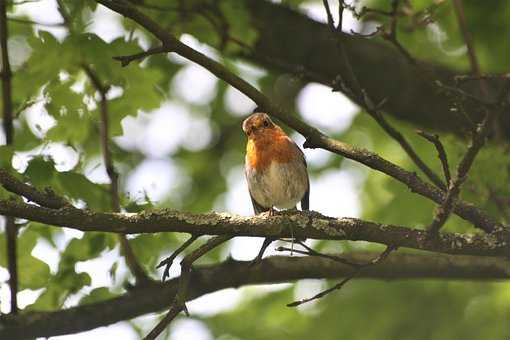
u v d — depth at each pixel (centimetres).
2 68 981
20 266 1009
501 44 1469
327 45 1220
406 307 1502
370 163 813
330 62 1225
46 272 1012
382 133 1587
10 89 987
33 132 1165
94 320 964
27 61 1056
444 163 771
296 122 819
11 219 948
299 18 1234
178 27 1138
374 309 1502
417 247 792
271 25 1212
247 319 1547
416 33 1346
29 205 726
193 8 1124
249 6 1212
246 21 1157
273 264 1020
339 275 1023
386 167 814
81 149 1173
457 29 1443
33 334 941
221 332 1533
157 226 749
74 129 1062
